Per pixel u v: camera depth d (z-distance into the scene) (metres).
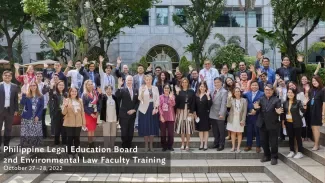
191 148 9.09
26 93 8.33
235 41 26.66
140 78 9.70
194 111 8.80
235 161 8.40
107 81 9.99
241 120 8.52
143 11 20.11
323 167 7.20
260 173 7.95
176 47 27.59
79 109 8.41
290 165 7.81
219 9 17.67
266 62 9.76
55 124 8.85
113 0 16.86
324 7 13.70
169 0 27.36
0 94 7.84
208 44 27.00
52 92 8.91
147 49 27.69
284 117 8.07
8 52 22.84
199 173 8.03
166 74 9.59
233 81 8.85
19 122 9.80
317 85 8.04
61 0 15.56
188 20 20.73
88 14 15.80
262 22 27.64
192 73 10.14
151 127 8.55
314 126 7.98
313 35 27.48
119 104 8.79
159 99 8.68
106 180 7.60
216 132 8.96
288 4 14.16
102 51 20.92
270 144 8.09
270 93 7.98
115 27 16.55
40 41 27.50
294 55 14.66
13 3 20.56
